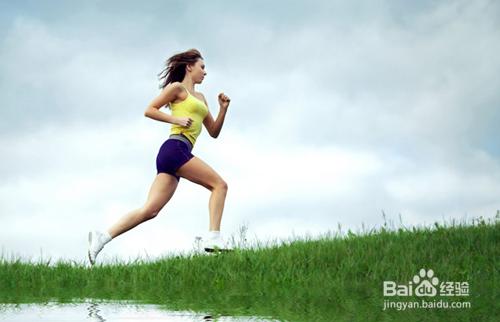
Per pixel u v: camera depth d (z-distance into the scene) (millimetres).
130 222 5234
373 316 2525
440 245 4930
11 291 3768
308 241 5461
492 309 2730
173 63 5516
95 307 2859
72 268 4762
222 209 5363
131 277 4422
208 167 5332
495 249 4715
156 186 5289
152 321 2357
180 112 5340
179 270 4516
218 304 2986
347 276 4191
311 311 2688
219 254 4934
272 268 4410
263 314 2586
